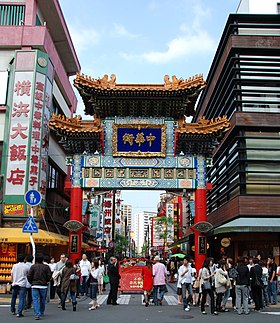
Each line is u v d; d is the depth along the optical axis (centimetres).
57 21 3456
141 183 2514
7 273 2408
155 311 1616
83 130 2459
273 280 1938
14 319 1352
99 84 2464
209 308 1747
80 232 2417
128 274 2453
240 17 3250
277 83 3108
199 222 2388
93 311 1600
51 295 2103
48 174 3034
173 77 2500
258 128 2995
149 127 2562
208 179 4088
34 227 1731
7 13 3081
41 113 2675
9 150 2573
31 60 2720
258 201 2825
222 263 1683
